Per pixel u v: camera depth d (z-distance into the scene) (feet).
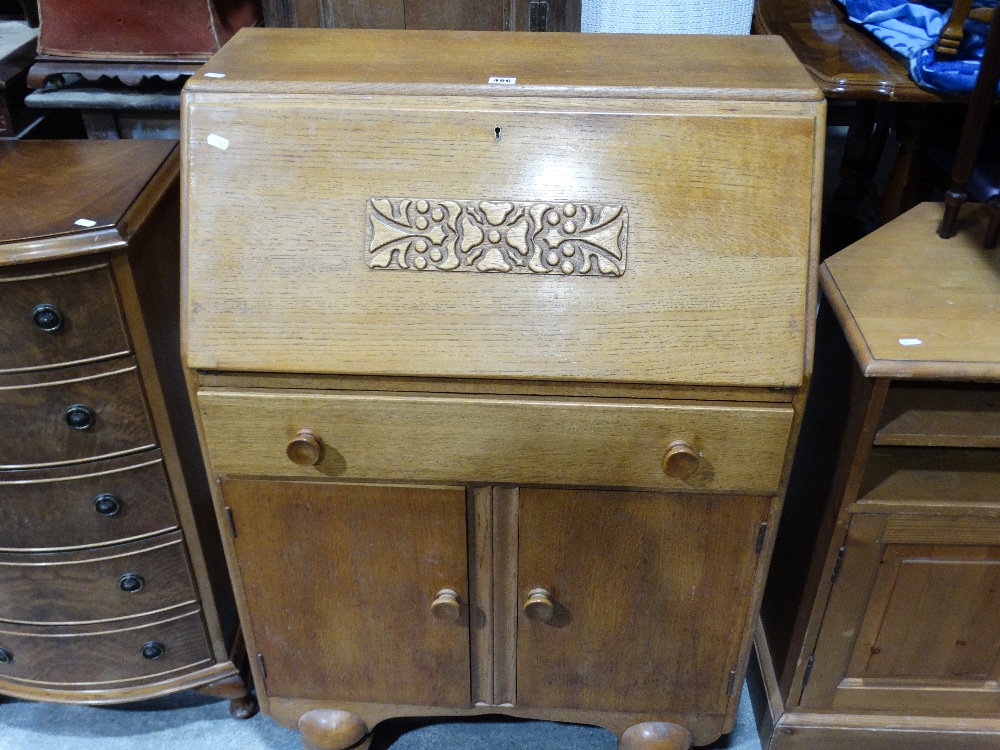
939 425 3.77
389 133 3.29
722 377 3.30
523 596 4.11
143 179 3.92
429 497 3.77
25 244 3.36
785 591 4.81
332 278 3.33
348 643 4.36
